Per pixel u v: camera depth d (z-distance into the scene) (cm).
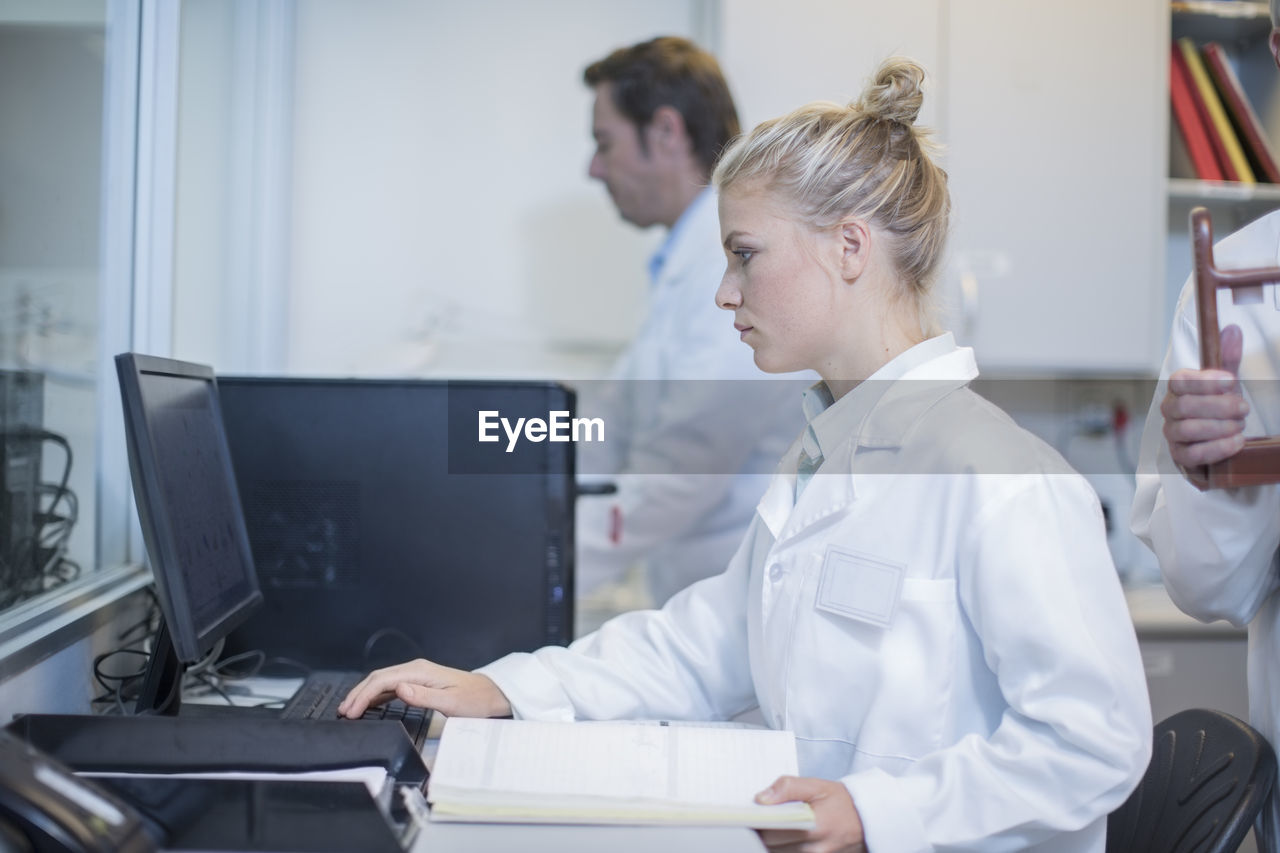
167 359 110
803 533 104
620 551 219
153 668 111
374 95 270
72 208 151
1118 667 89
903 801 87
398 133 271
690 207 223
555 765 90
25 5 134
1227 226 281
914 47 247
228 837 76
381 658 149
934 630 96
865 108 108
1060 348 254
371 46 270
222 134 244
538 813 83
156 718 87
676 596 127
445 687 110
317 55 269
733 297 108
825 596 100
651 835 81
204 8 239
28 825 63
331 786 76
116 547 162
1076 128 252
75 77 152
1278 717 113
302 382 148
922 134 110
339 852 75
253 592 125
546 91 274
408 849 77
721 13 244
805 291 104
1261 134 263
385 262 271
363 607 149
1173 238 287
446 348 273
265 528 149
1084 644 88
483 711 110
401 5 270
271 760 87
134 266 167
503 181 273
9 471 128
